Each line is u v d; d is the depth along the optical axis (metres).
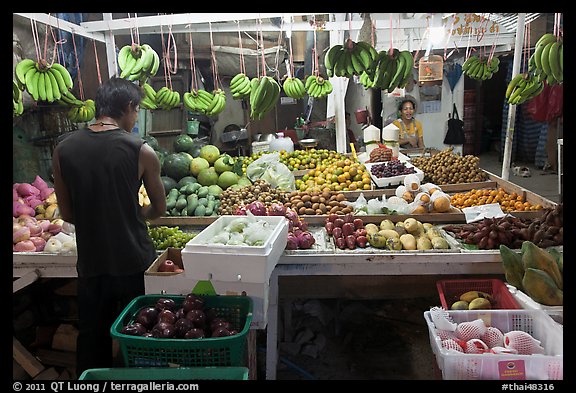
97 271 2.05
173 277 1.94
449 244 2.57
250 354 2.10
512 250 2.30
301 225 2.78
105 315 2.11
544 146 8.17
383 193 3.61
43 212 3.04
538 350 1.70
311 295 2.81
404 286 2.76
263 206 2.75
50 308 2.97
